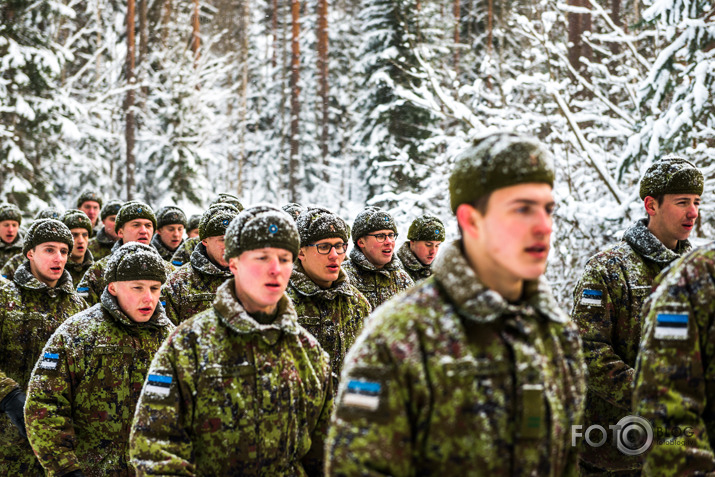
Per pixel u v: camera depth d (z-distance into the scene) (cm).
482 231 152
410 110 1792
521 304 154
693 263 198
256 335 235
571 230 902
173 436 222
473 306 145
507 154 147
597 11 1008
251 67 3547
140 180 2298
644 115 978
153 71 2397
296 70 2602
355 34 3139
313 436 254
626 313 328
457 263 150
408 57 1814
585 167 970
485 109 1028
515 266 147
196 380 226
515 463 144
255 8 3916
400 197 1109
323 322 387
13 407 365
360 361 148
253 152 3378
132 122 2233
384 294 508
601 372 318
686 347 192
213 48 3406
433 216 604
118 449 323
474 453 142
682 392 192
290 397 237
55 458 301
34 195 1633
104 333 327
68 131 1692
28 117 1592
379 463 141
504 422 144
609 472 334
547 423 148
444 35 2011
